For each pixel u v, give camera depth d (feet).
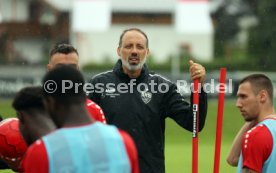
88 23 244.63
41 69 290.76
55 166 28.91
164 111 48.08
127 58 47.06
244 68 289.94
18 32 360.48
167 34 392.88
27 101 31.78
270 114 41.57
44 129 31.71
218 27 375.66
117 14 396.16
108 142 29.76
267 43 293.84
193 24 237.25
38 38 361.92
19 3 387.14
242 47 364.79
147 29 395.55
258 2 323.37
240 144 44.11
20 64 310.45
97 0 245.04
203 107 45.68
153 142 47.42
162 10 397.80
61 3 369.09
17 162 36.32
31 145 30.48
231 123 166.50
